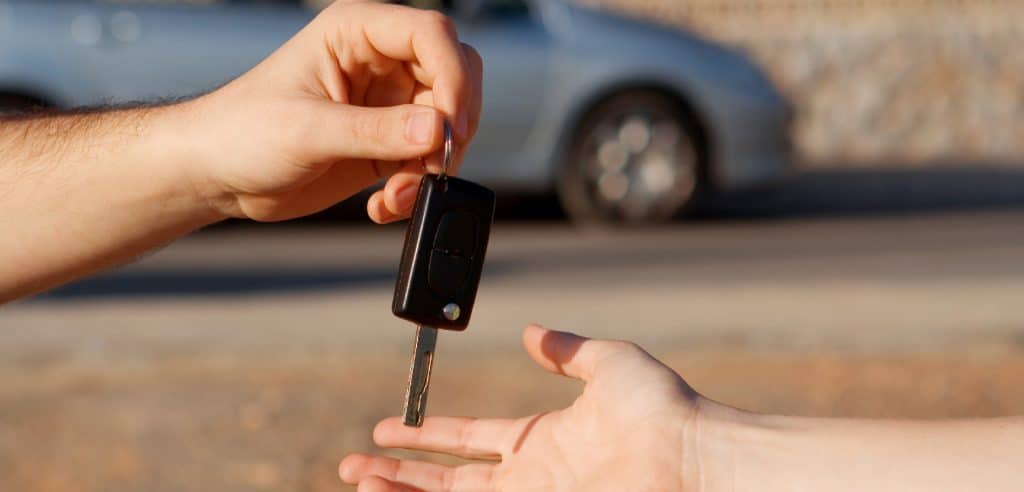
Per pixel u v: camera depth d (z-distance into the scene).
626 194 7.48
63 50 6.80
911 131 12.39
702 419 1.67
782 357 4.40
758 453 1.63
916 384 4.09
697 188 7.56
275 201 1.64
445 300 1.56
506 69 7.26
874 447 1.61
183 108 1.65
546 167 7.41
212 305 5.24
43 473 3.27
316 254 6.70
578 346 1.76
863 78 12.37
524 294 5.34
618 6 12.37
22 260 1.68
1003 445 1.57
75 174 1.66
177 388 4.01
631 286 5.57
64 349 4.44
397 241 7.23
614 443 1.67
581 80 7.37
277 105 1.57
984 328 4.68
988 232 7.58
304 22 7.11
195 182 1.62
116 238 1.68
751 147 7.57
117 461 3.34
